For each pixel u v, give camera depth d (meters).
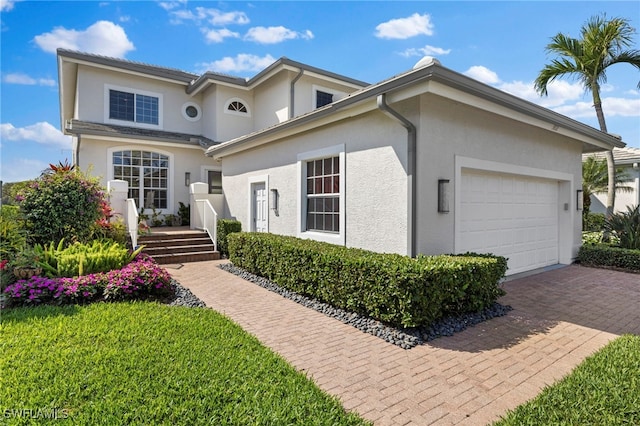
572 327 5.17
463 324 5.17
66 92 16.36
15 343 3.97
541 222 9.54
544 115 7.50
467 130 7.04
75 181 8.49
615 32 11.52
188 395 2.99
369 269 5.19
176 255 10.16
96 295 5.93
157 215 14.29
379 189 6.90
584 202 16.34
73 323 4.65
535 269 9.27
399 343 4.51
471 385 3.53
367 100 6.50
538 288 7.39
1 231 7.20
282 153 9.92
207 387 3.13
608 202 12.77
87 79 14.31
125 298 6.01
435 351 4.33
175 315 5.18
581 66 12.20
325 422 2.74
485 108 6.46
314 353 4.24
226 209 13.25
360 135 7.36
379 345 4.50
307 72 14.46
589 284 7.74
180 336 4.34
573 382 3.36
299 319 5.47
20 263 6.34
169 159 14.87
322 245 7.00
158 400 2.90
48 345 3.96
